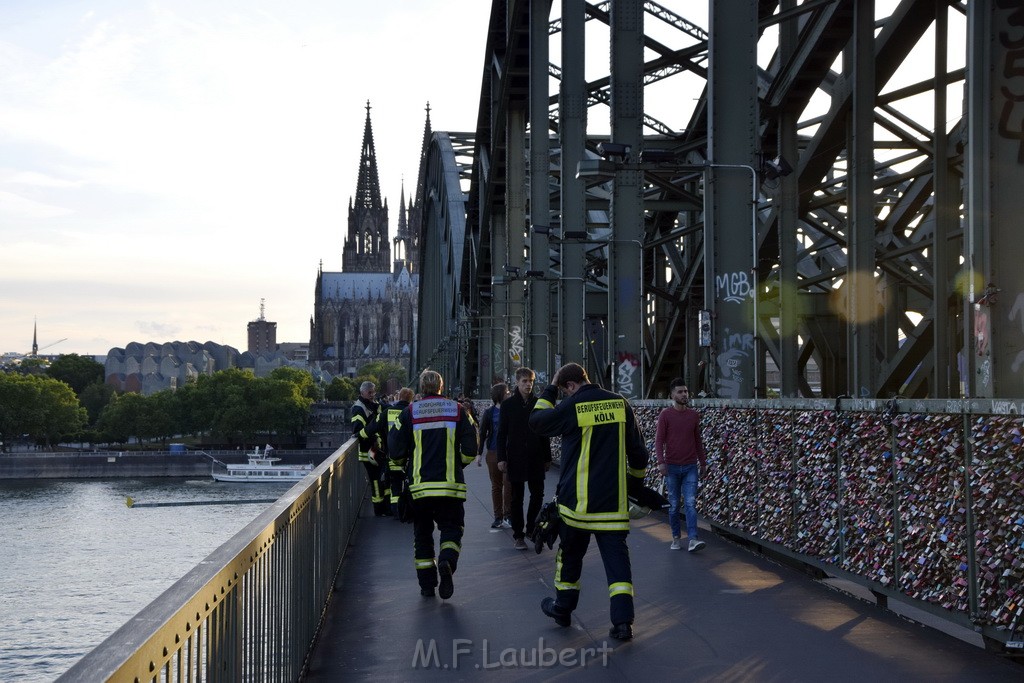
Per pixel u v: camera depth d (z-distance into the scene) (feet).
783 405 37.60
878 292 89.76
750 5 53.21
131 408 642.22
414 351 432.66
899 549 27.71
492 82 132.46
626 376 75.05
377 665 23.93
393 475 56.44
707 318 53.26
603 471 26.48
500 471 48.67
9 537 266.36
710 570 37.04
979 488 23.21
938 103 63.26
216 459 532.32
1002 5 34.04
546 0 104.47
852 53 67.82
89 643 141.90
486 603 31.45
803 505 35.12
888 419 28.43
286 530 21.09
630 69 73.26
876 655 24.08
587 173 64.44
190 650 11.19
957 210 71.36
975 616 23.45
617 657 24.26
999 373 33.96
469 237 193.77
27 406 595.88
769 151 84.74
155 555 233.96
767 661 23.62
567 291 90.22
